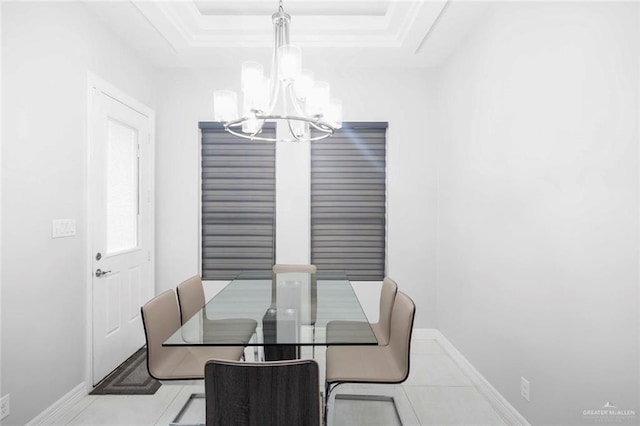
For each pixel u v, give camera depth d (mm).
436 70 3402
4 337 1743
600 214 1420
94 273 2404
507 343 2090
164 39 2814
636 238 1276
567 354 1596
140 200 3035
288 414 1159
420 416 2080
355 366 1824
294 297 2150
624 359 1325
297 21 2793
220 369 1150
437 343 3281
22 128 1836
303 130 1917
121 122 2756
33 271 1905
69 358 2164
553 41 1694
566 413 1601
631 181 1290
